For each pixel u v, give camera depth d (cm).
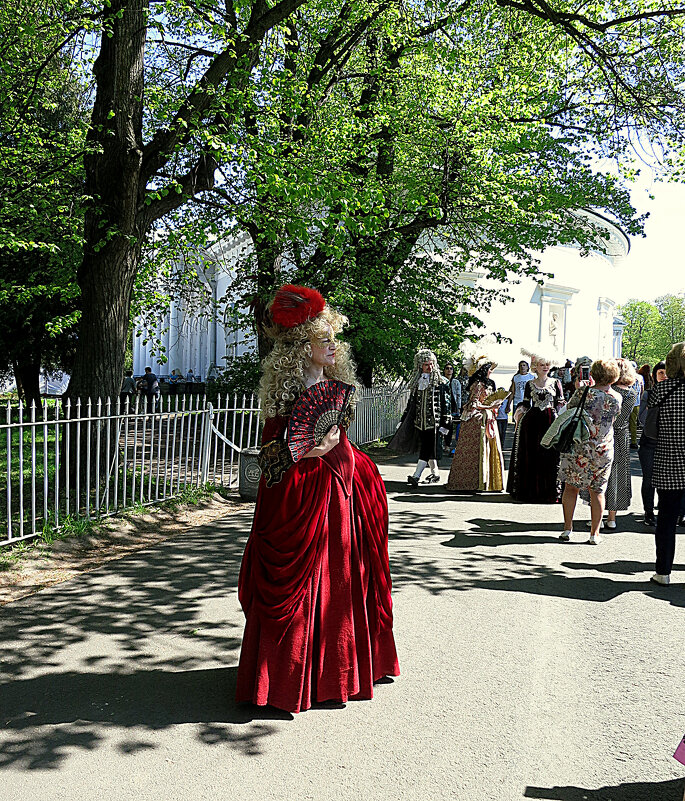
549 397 913
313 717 333
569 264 2855
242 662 336
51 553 596
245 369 1504
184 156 906
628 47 1264
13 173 997
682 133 1199
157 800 267
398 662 386
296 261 1303
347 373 359
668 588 554
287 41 897
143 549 635
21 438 596
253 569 336
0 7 893
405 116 1234
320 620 337
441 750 305
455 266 1473
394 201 1271
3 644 416
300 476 330
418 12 1258
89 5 799
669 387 555
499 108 1252
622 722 335
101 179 793
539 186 1323
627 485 773
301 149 956
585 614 489
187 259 1186
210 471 987
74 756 296
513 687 370
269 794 271
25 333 1822
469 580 563
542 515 836
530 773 290
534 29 1397
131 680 370
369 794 273
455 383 1437
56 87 1155
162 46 1080
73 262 1129
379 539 363
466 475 969
